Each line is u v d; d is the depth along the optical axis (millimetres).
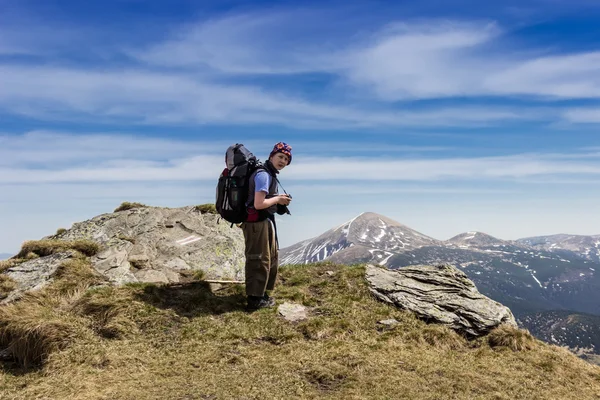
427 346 10742
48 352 8773
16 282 12164
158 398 7219
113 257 14195
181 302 11320
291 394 7566
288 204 10961
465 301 12836
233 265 16344
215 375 8227
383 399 7520
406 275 14359
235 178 10617
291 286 13398
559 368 10320
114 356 8773
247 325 10594
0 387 7758
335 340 10273
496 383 8844
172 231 17219
